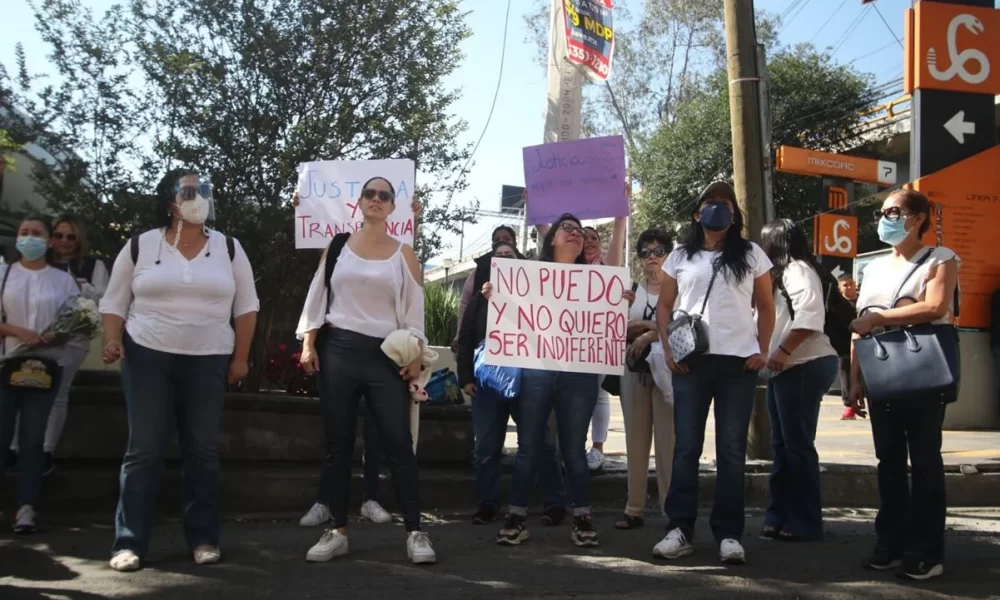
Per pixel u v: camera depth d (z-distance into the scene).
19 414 5.07
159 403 4.41
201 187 4.52
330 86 7.67
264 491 5.83
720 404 4.74
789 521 5.45
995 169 11.55
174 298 4.42
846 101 24.56
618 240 6.32
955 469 7.27
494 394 5.82
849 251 19.36
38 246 5.25
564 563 4.64
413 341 4.43
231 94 7.44
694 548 5.10
